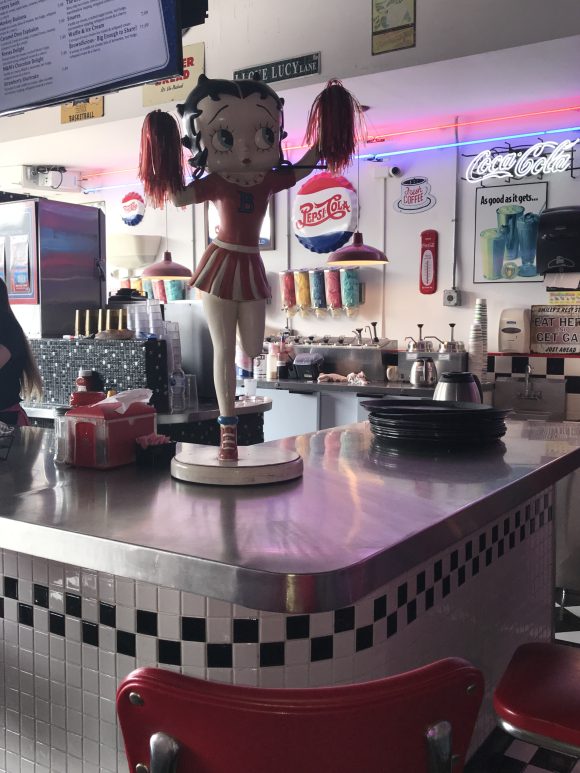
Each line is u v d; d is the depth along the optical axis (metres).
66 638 1.59
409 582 1.68
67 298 4.97
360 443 2.39
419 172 6.45
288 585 1.14
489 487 1.72
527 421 2.94
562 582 3.48
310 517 1.47
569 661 1.70
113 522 1.45
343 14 5.00
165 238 8.16
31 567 1.63
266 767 0.90
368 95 5.41
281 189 1.73
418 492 1.68
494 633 2.27
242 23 5.39
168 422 3.74
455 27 4.62
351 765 0.90
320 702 0.87
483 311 5.96
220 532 1.37
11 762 1.72
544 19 4.34
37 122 6.64
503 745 2.35
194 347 4.46
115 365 3.92
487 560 2.18
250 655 1.41
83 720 1.58
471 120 6.11
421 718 0.91
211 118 1.63
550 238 5.76
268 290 1.73
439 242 6.40
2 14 2.88
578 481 3.38
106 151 7.38
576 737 1.42
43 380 4.32
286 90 5.27
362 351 6.48
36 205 4.75
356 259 5.91
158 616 1.45
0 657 1.71
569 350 5.88
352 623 1.47
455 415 2.21
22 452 2.28
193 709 0.89
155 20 2.59
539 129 5.92
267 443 2.38
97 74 2.75
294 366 6.54
